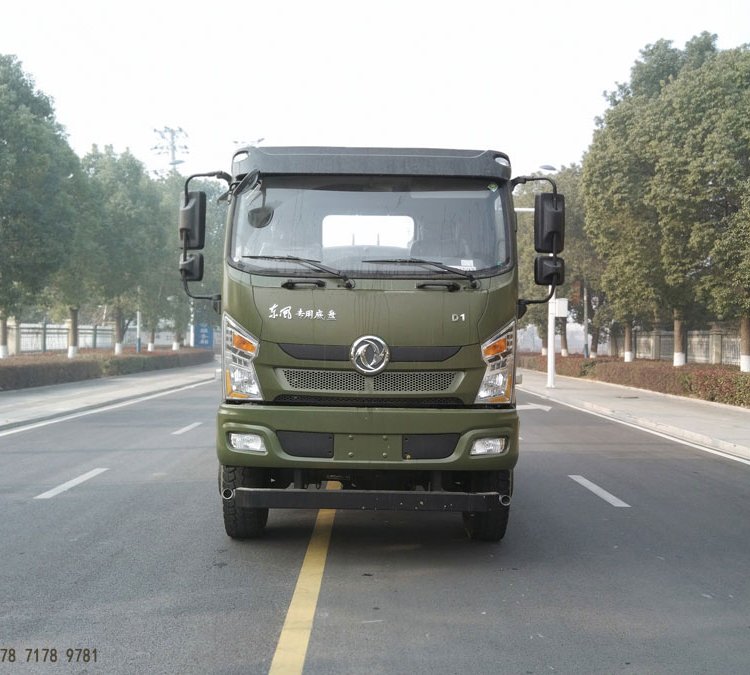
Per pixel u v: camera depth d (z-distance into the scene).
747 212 20.78
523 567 6.21
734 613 5.17
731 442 14.28
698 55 32.38
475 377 6.17
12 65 26.56
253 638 4.59
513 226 6.45
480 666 4.24
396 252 6.29
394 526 7.59
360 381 6.12
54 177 26.27
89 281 38.53
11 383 26.88
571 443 14.68
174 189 56.16
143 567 6.05
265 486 6.76
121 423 17.11
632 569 6.20
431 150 6.49
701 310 34.59
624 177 26.53
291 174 6.39
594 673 4.17
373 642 4.56
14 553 6.45
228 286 6.27
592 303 45.09
